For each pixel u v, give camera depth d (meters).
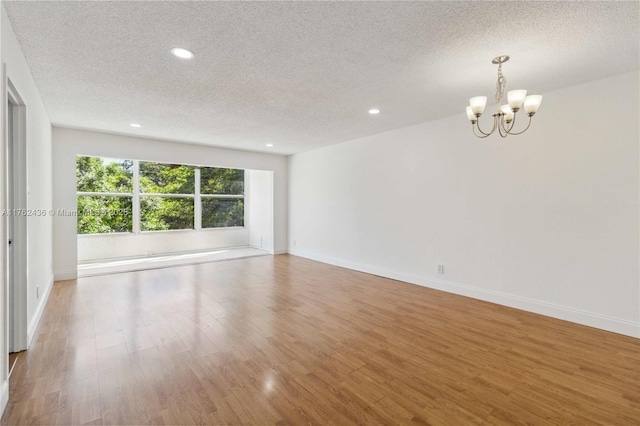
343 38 2.22
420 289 4.43
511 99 2.29
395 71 2.76
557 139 3.26
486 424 1.74
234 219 8.67
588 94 3.05
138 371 2.26
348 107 3.78
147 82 3.01
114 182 6.75
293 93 3.31
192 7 1.87
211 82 3.01
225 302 3.84
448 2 1.81
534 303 3.46
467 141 4.02
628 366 2.34
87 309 3.54
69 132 4.80
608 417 1.79
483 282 3.91
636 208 2.82
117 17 1.97
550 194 3.32
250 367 2.33
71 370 2.26
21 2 1.81
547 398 1.97
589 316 3.08
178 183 7.67
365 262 5.51
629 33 2.15
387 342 2.76
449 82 3.01
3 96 1.86
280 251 7.44
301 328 3.05
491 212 3.81
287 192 7.49
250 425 1.73
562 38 2.22
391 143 5.00
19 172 2.51
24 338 2.54
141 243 7.09
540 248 3.41
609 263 2.97
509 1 1.80
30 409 1.83
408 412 1.84
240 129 4.85
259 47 2.35
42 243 3.49
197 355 2.50
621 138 2.88
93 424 1.72
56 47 2.35
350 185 5.79
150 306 3.67
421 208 4.59
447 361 2.42
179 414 1.81
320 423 1.75
